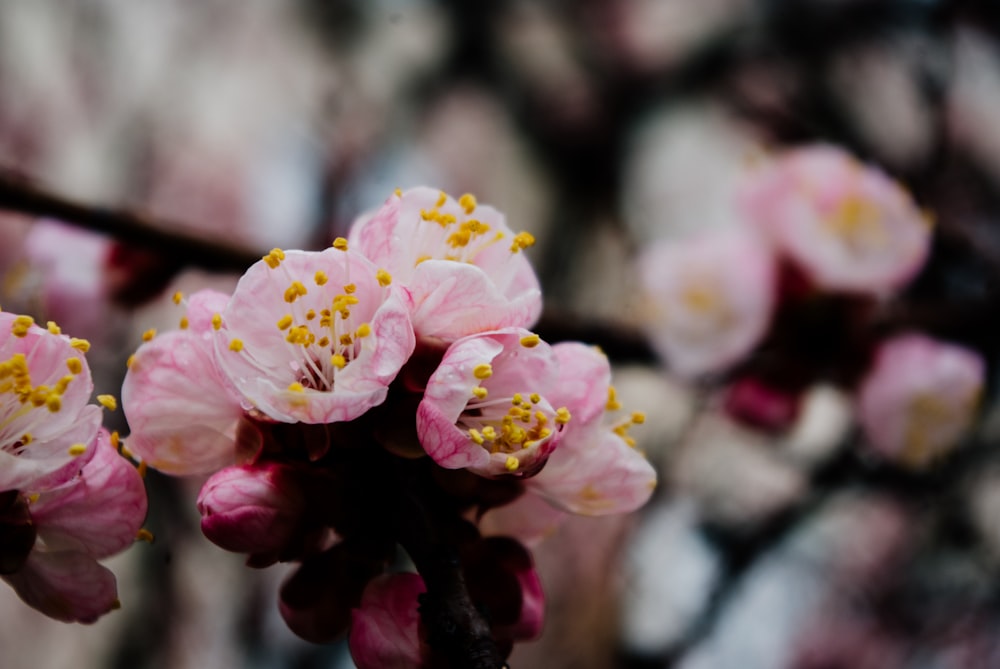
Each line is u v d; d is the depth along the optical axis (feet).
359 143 2.45
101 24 2.51
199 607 1.97
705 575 1.75
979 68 1.89
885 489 1.56
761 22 2.35
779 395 1.21
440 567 0.66
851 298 1.19
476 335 0.66
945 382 1.19
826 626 1.79
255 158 2.38
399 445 0.67
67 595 0.69
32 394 0.67
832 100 2.09
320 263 0.67
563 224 2.49
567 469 0.69
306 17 2.62
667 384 1.48
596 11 2.64
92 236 1.06
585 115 2.57
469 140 2.55
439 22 2.66
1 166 0.99
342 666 1.94
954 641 1.78
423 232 0.70
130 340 1.31
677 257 1.22
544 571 1.94
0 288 1.17
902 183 1.62
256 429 0.69
